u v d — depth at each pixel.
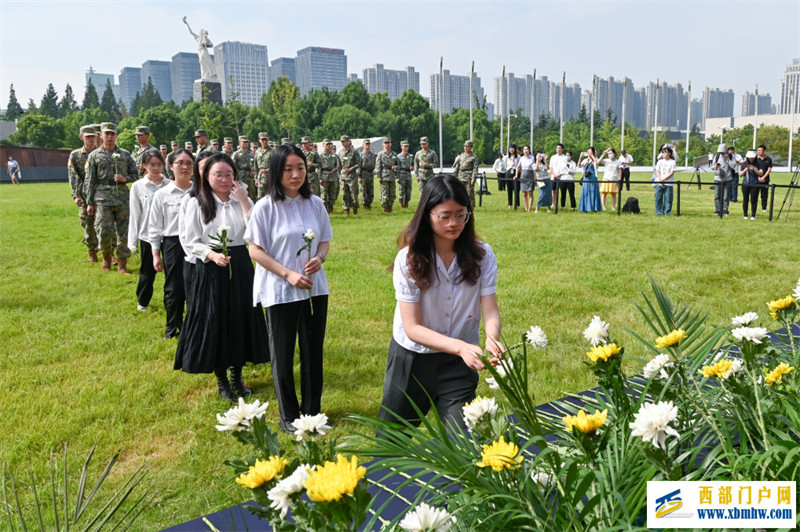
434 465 1.65
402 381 2.72
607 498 1.60
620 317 6.07
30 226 14.35
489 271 2.68
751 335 2.01
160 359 5.28
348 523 1.19
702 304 6.39
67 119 88.19
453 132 87.75
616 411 1.98
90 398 4.41
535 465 1.66
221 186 4.20
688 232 11.30
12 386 4.71
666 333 2.44
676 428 1.99
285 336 3.77
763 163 14.76
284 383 3.82
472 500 1.55
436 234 2.58
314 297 3.84
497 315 2.65
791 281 7.27
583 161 16.66
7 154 39.47
